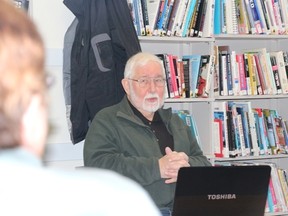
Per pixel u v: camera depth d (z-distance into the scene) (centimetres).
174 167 302
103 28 364
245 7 431
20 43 87
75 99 363
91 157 316
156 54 406
